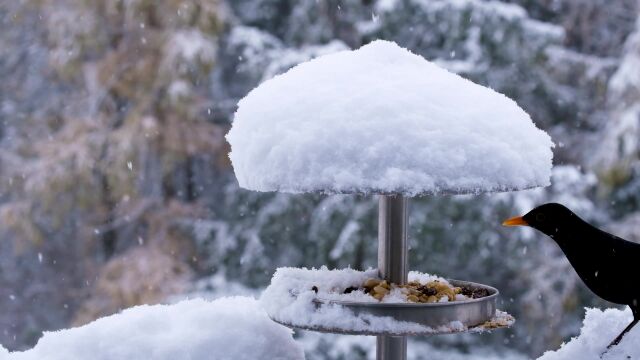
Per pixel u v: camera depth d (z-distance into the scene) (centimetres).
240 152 187
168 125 932
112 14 941
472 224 803
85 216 1060
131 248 991
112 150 923
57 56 954
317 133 173
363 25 841
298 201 853
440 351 889
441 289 205
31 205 988
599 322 222
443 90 183
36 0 998
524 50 811
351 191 169
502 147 176
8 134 1134
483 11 802
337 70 189
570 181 821
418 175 168
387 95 178
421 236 801
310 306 188
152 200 996
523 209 788
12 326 1243
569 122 916
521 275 837
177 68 887
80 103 1023
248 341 213
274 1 1043
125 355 203
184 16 889
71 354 203
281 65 848
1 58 1174
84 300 1079
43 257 1220
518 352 889
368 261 812
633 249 218
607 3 937
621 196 860
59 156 938
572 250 220
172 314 221
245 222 892
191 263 961
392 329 180
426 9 803
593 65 870
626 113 799
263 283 871
